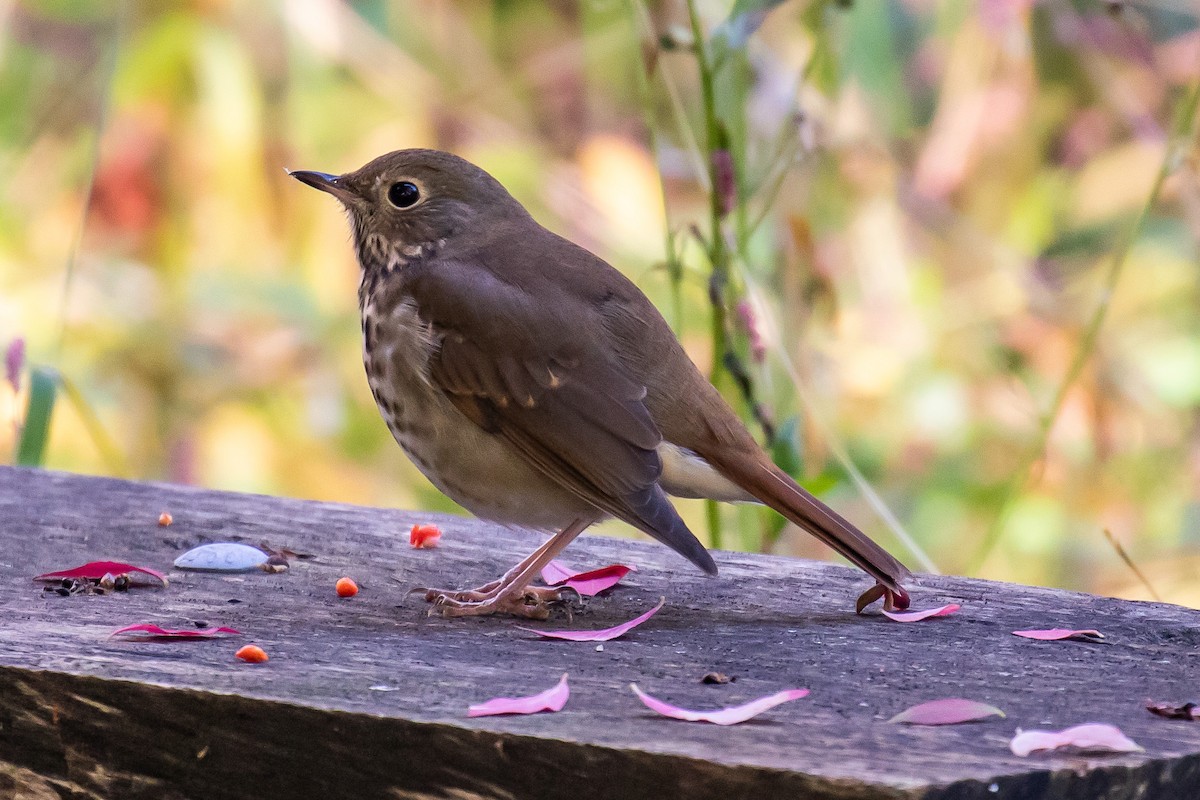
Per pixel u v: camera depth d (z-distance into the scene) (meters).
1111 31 13.79
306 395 14.23
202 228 15.07
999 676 6.17
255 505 8.95
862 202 13.13
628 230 14.60
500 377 7.71
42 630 6.55
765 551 9.59
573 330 7.73
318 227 15.08
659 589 7.66
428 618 7.11
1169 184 13.15
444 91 15.80
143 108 15.07
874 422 13.28
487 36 16.55
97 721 5.67
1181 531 13.27
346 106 15.34
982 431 13.36
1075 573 13.14
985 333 13.50
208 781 5.55
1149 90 14.01
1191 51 14.10
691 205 15.00
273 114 15.25
